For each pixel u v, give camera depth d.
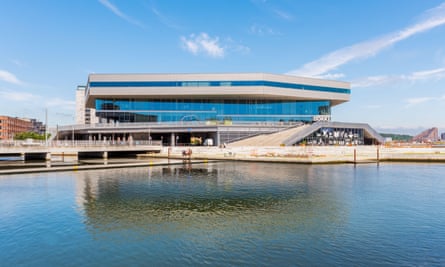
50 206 17.78
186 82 77.38
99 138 72.31
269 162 46.00
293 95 81.06
